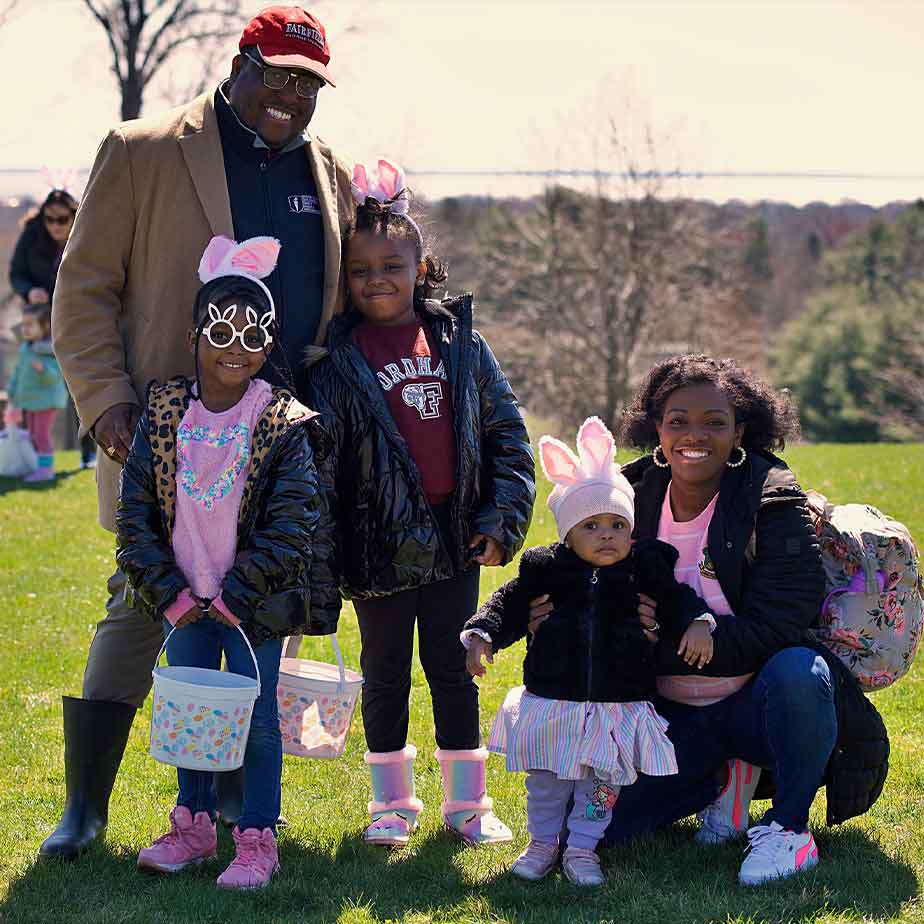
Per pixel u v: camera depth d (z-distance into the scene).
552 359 30.38
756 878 3.78
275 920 3.54
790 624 3.94
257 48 4.09
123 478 3.84
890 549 4.09
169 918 3.55
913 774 4.71
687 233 30.69
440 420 4.19
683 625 3.89
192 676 3.81
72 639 6.86
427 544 4.12
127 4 18.66
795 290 49.56
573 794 4.05
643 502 4.21
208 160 4.14
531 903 3.69
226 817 4.41
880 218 40.72
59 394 11.77
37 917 3.56
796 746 3.86
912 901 3.63
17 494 10.98
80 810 4.12
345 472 4.14
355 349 4.16
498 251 31.31
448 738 4.33
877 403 40.53
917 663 6.17
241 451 3.81
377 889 3.80
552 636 3.91
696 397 4.04
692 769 4.09
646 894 3.72
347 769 4.98
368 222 4.24
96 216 4.14
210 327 3.79
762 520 4.04
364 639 4.32
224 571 3.82
